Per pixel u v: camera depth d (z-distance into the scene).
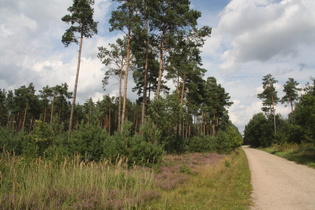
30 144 9.86
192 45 21.69
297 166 16.56
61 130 14.59
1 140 13.88
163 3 20.47
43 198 5.81
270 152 37.56
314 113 17.16
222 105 51.94
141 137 12.02
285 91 52.84
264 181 10.65
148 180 8.71
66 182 7.26
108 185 7.57
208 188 8.73
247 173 13.09
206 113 47.69
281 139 38.47
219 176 11.36
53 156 9.41
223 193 8.09
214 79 47.16
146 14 20.22
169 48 21.23
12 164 7.53
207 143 28.00
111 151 10.80
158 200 6.82
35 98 54.16
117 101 55.88
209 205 6.58
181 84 33.97
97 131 11.78
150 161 11.59
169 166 13.18
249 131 73.06
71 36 22.44
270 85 54.06
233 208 6.34
